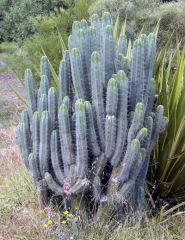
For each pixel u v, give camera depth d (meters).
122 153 2.47
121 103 2.30
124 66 2.47
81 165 2.47
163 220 2.91
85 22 2.55
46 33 6.97
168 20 6.06
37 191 2.91
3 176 3.77
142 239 2.66
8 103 7.50
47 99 2.58
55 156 2.53
